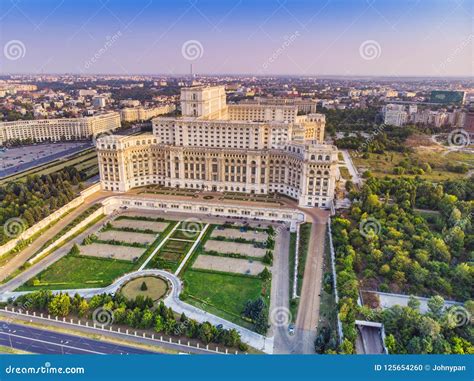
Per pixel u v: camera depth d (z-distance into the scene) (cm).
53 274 15238
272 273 15488
